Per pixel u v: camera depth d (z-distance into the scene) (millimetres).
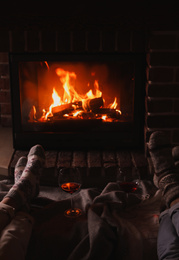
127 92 2053
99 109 2066
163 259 1103
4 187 1765
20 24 1805
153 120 1928
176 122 1935
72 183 1421
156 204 1552
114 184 1721
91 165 1918
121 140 2092
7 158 2012
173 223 1188
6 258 1072
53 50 1941
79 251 1206
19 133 2092
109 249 1169
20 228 1227
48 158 1995
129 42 1920
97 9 1772
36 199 1659
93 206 1403
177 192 1310
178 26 1783
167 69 1852
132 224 1290
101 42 1923
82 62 1977
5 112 2545
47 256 1298
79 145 2105
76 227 1391
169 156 1564
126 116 2084
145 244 1276
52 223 1446
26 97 2070
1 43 1934
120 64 2010
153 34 1798
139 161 1962
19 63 1985
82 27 1812
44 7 1770
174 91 1889
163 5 1753
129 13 1772
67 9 1774
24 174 1541
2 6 1771
